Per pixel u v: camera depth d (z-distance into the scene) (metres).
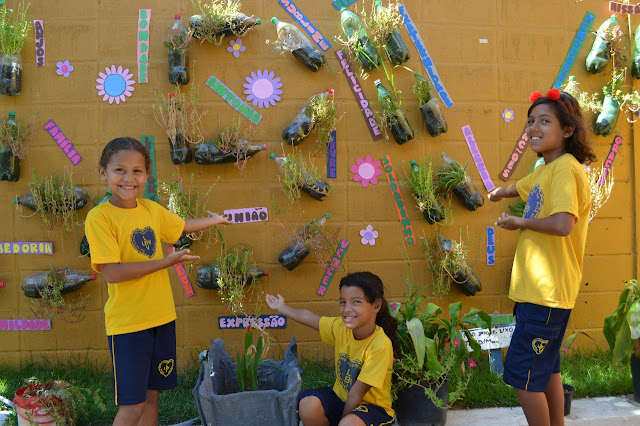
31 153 3.80
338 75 3.94
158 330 2.71
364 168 3.96
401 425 3.15
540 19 4.12
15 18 3.78
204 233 3.84
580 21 4.15
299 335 3.93
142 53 3.83
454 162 3.96
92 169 3.83
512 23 4.09
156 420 2.80
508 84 4.09
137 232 2.66
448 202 4.02
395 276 3.99
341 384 2.88
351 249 3.96
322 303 3.94
